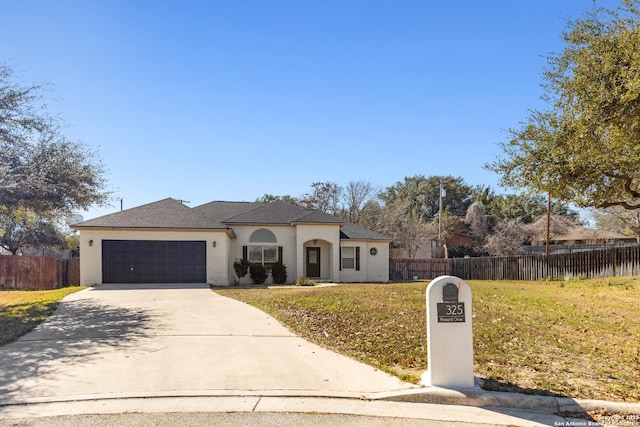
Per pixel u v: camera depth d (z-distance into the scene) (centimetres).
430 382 541
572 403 498
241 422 454
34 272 2159
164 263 1986
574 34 960
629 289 1673
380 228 3938
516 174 1084
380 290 1541
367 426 448
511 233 3709
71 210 1401
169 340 796
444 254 3653
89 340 796
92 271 1927
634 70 745
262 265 2383
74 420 456
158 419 459
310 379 585
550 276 2403
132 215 2045
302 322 957
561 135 956
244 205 2755
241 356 692
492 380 573
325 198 4184
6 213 1408
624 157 906
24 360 667
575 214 4656
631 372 616
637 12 859
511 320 961
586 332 870
